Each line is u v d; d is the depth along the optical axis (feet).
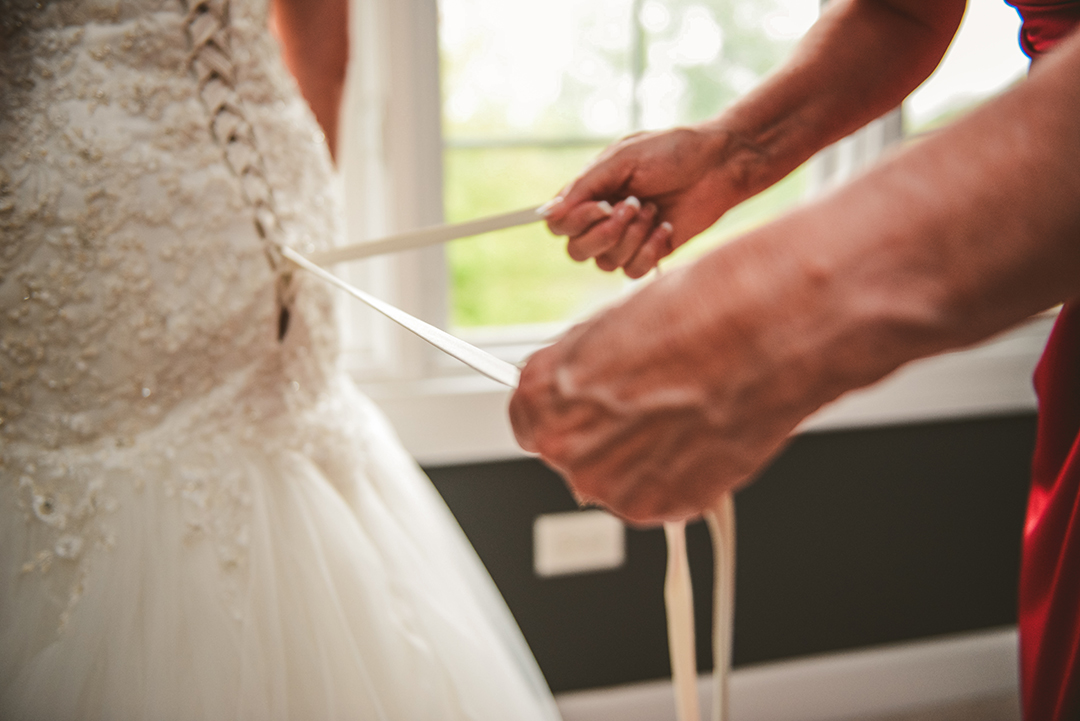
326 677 1.85
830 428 4.16
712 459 0.86
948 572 4.52
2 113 1.71
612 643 4.11
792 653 4.39
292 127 1.98
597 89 4.38
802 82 2.10
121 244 1.72
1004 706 4.64
